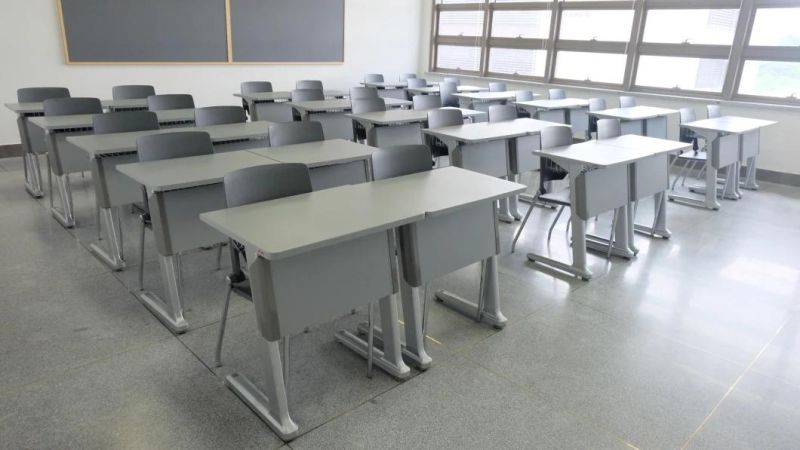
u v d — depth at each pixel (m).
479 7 8.77
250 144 3.75
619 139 4.10
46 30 5.92
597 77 7.62
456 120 4.63
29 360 2.33
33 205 4.41
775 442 2.02
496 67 8.84
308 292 1.90
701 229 4.49
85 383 2.20
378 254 2.10
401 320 2.80
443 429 2.01
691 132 5.61
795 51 5.86
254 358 2.42
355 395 2.20
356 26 8.62
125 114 3.63
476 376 2.36
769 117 6.08
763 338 2.77
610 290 3.27
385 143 4.66
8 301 2.83
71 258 3.41
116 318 2.71
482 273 2.75
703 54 6.55
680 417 2.14
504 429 2.03
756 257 3.89
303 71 8.17
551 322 2.86
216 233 2.68
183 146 2.99
